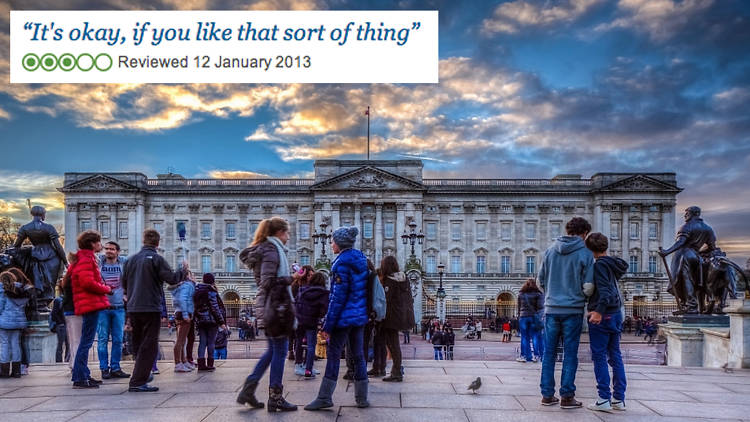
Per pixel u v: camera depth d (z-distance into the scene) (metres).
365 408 11.26
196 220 92.31
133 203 89.88
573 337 11.34
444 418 10.55
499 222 92.12
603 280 11.15
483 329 68.19
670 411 11.34
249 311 74.69
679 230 22.02
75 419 10.41
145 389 12.91
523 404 11.73
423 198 91.69
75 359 13.40
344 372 16.56
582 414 10.98
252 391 11.06
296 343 16.25
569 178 93.19
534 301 19.30
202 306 16.33
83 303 13.32
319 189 90.44
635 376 15.73
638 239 89.44
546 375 11.62
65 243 89.06
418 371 16.14
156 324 13.15
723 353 18.97
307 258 91.81
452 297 90.38
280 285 10.90
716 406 11.80
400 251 90.06
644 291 88.00
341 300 10.95
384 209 91.94
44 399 12.15
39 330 19.84
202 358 16.17
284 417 10.53
